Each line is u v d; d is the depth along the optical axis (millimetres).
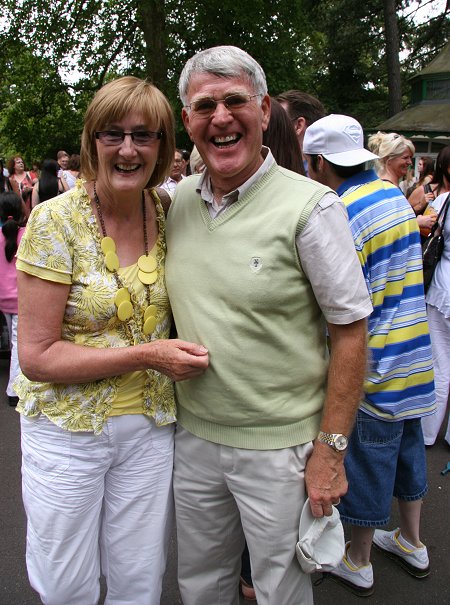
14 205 4145
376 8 21734
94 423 1605
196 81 1517
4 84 16891
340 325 1508
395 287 2059
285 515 1608
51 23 14906
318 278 1474
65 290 1536
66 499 1642
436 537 2705
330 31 22609
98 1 14656
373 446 2127
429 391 2186
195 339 1600
